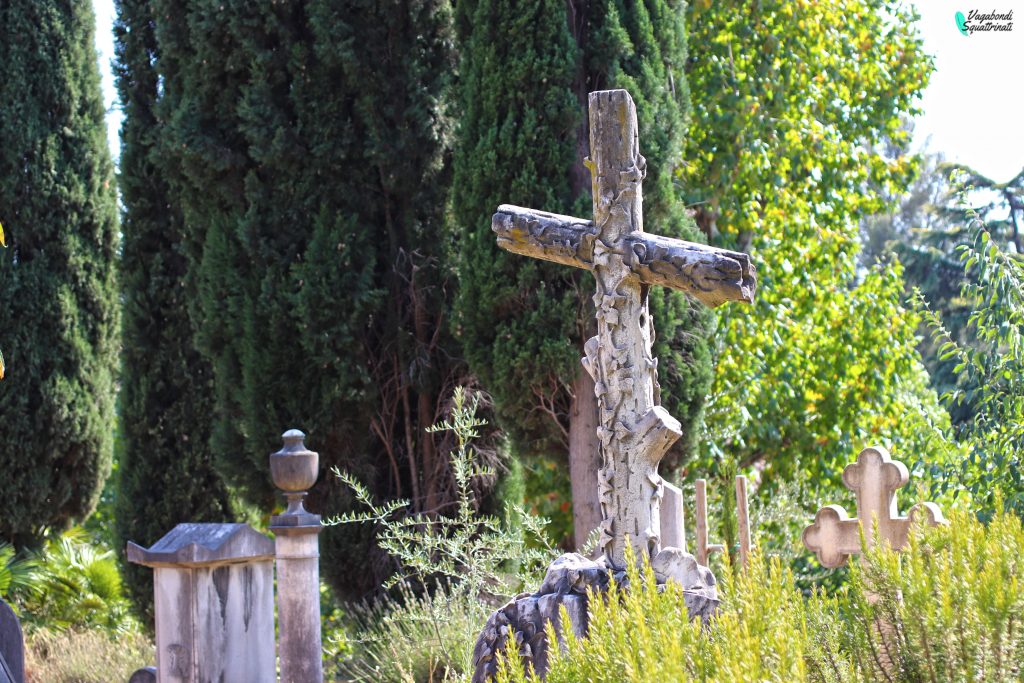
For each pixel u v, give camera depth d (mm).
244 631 5305
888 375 10773
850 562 2961
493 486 8086
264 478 8008
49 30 11078
